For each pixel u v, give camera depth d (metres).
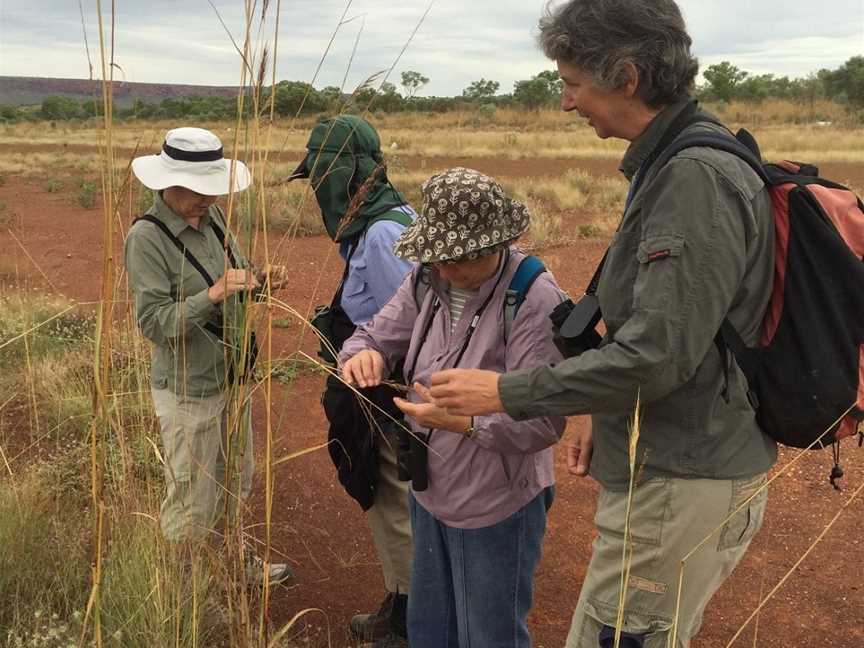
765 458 1.88
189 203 2.80
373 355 2.31
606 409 1.75
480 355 2.10
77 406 4.56
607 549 2.00
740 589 3.56
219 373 2.88
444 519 2.27
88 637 2.54
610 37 1.72
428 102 56.62
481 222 1.96
